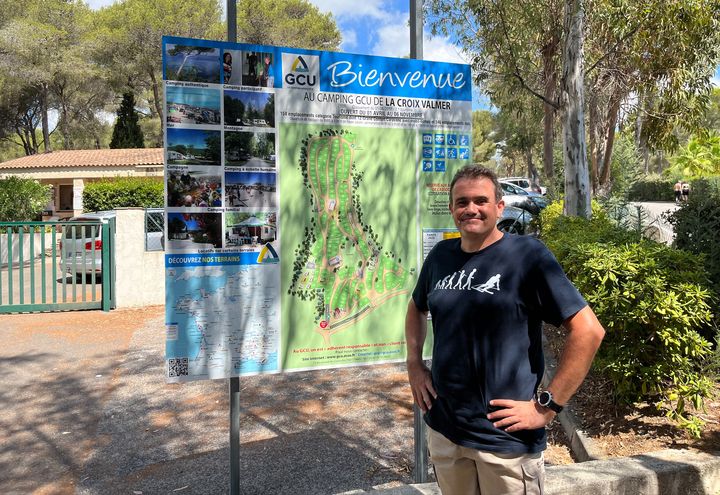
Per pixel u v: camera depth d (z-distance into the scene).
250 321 3.35
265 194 3.34
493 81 13.34
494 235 2.27
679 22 10.77
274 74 3.33
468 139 3.80
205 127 3.21
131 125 38.78
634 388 4.21
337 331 3.53
